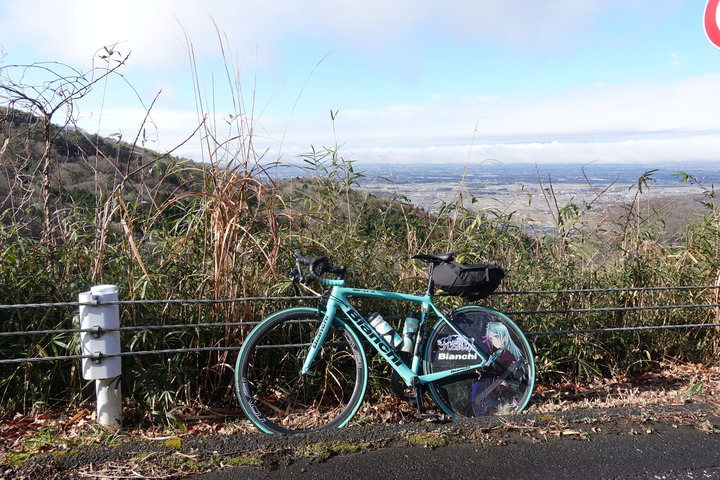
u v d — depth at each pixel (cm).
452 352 379
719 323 470
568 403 419
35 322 370
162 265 399
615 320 495
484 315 387
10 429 348
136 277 394
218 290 387
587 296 492
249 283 401
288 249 425
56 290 393
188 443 317
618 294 494
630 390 446
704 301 518
